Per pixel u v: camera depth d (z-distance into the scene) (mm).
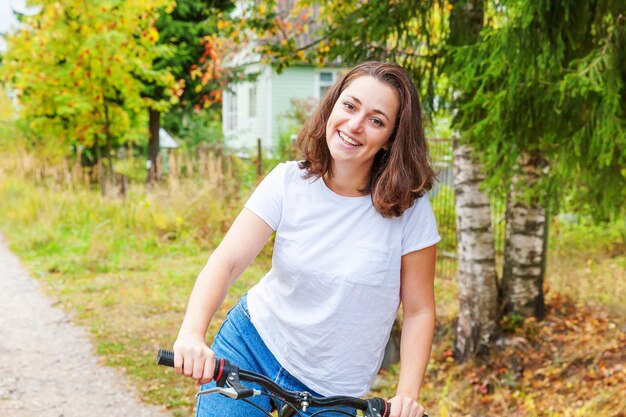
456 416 5473
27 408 5203
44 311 7809
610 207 4723
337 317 2199
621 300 7375
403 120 2160
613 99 4066
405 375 2188
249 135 22812
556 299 7422
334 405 1987
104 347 6586
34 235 11523
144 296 8469
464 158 6516
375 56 6094
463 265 6594
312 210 2199
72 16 14008
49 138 17688
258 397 2277
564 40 4625
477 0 5797
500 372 6199
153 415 5156
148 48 14578
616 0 4406
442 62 5941
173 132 24281
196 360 1879
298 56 7340
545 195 5332
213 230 11797
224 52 9383
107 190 13812
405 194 2174
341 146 2129
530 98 4609
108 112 15141
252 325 2346
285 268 2221
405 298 2281
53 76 14297
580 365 6016
